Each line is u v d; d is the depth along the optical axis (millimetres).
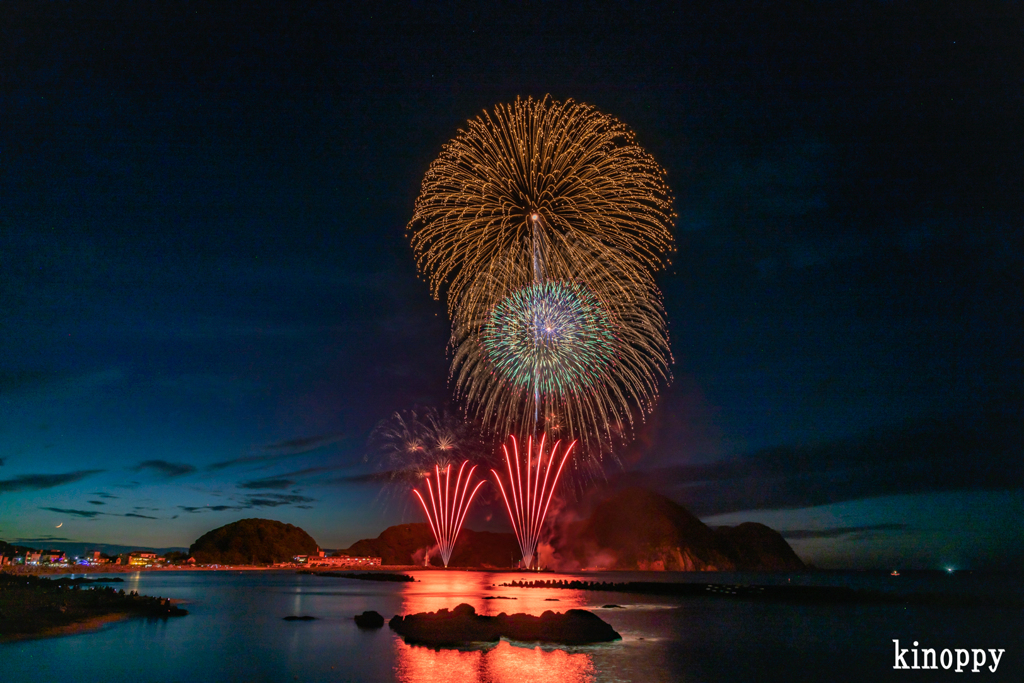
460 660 23500
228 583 101125
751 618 43156
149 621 36344
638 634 32906
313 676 20219
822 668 23406
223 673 20688
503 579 124312
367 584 101312
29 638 28359
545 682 19578
